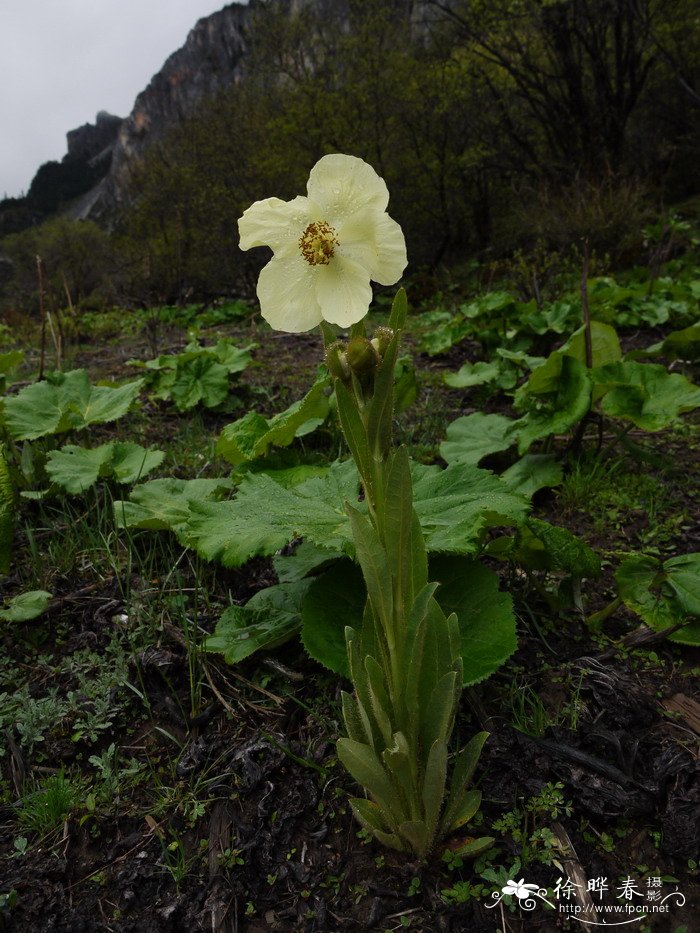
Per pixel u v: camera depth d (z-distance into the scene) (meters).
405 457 0.46
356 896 0.59
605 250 4.27
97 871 0.63
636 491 1.24
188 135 7.09
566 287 3.63
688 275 3.56
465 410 1.83
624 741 0.70
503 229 6.32
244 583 1.01
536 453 1.42
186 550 1.05
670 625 0.81
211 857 0.63
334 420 1.50
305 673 0.82
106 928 0.58
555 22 5.37
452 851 0.60
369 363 0.44
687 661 0.82
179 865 0.62
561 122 6.02
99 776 0.72
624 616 0.91
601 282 3.05
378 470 0.47
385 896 0.59
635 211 4.30
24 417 1.34
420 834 0.56
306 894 0.59
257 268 6.20
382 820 0.60
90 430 1.73
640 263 4.21
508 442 1.30
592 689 0.77
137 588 1.00
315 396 1.21
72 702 0.79
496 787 0.66
